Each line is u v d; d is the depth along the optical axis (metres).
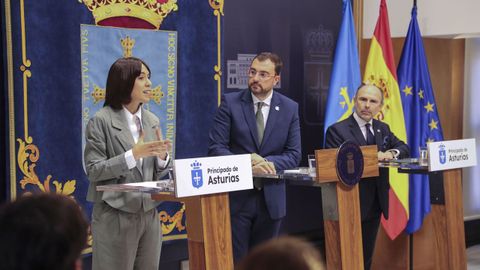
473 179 8.13
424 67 6.67
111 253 3.70
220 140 4.50
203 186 3.30
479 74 8.01
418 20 7.12
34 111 5.20
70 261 1.32
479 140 8.06
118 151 3.69
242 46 6.75
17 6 5.07
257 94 4.52
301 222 7.25
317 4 7.25
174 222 6.11
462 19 6.85
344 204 3.94
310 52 7.22
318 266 1.13
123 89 3.71
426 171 4.49
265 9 6.88
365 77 6.61
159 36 5.90
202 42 6.16
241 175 3.48
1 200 5.18
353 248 3.98
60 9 5.32
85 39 5.48
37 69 5.20
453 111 7.72
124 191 3.40
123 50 5.69
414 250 6.84
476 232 8.20
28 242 1.28
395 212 6.45
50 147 5.30
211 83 6.24
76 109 5.45
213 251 3.43
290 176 3.84
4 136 5.18
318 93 7.30
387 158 4.96
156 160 3.83
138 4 5.75
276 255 1.12
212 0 6.20
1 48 5.14
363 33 7.36
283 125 4.52
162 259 6.24
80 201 5.49
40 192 1.40
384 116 6.50
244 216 4.31
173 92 6.01
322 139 7.35
